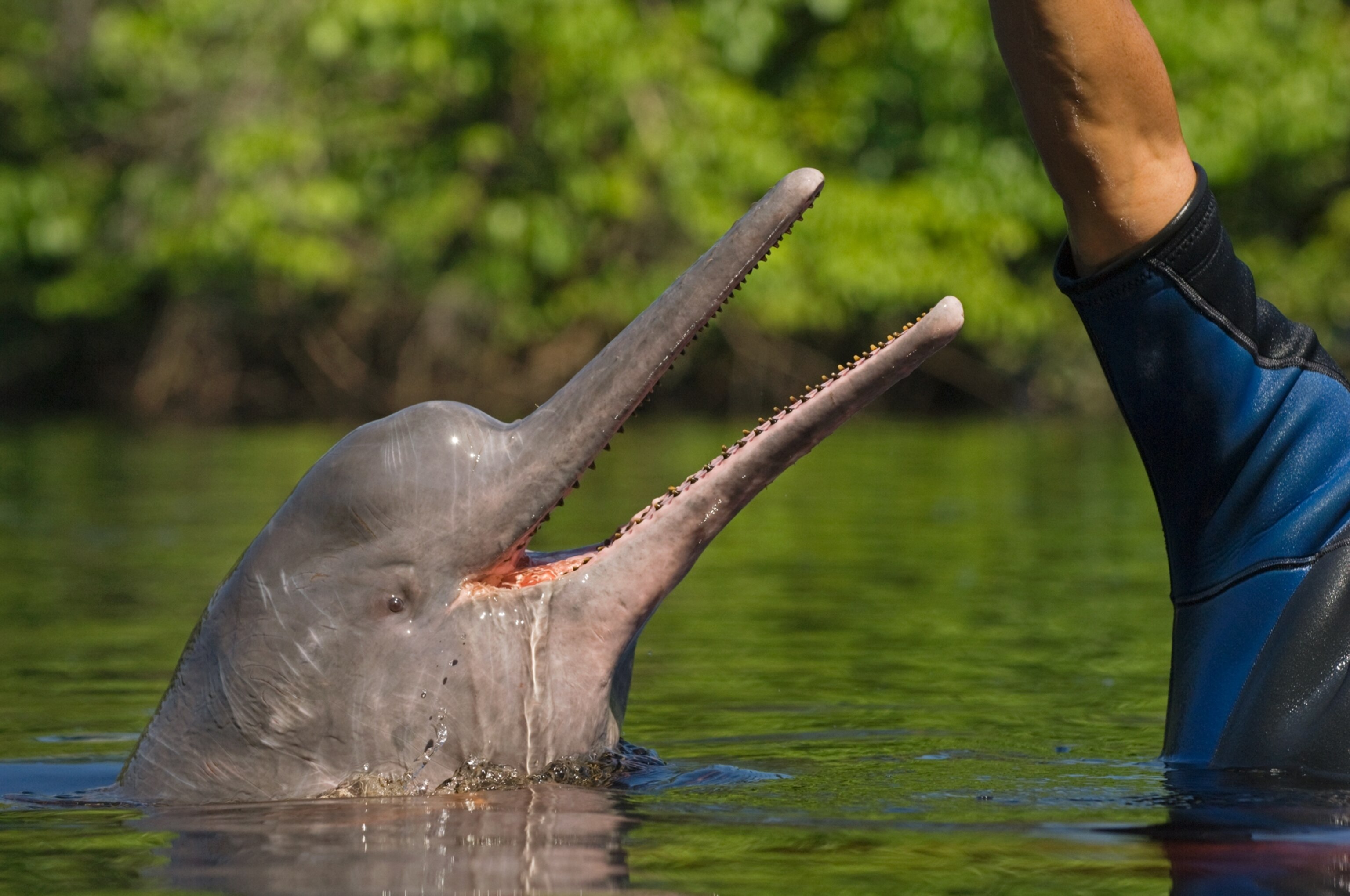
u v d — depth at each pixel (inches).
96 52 2304.4
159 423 2305.6
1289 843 323.3
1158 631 682.2
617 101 2142.0
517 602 398.9
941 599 775.7
